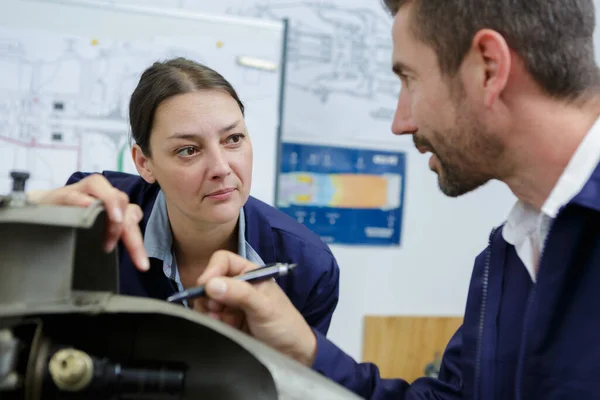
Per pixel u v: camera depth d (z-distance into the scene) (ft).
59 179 4.14
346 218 4.99
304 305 2.95
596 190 1.61
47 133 4.08
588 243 1.70
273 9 4.59
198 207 2.45
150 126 2.41
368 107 4.94
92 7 4.06
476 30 1.59
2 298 1.33
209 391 1.54
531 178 1.76
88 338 1.55
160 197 2.84
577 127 1.62
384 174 5.06
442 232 5.29
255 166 4.46
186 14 4.23
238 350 1.54
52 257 1.35
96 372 1.38
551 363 1.72
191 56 4.26
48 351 1.37
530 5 1.54
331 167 4.89
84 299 1.41
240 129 2.45
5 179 4.04
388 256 5.15
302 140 4.79
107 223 1.57
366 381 1.94
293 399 1.34
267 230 2.93
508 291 2.05
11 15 3.93
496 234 2.18
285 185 4.77
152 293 2.68
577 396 1.65
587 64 1.63
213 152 2.36
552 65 1.56
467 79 1.65
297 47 4.68
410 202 5.17
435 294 5.33
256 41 4.39
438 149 1.83
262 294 1.71
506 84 1.61
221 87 2.43
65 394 1.35
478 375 1.98
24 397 1.33
